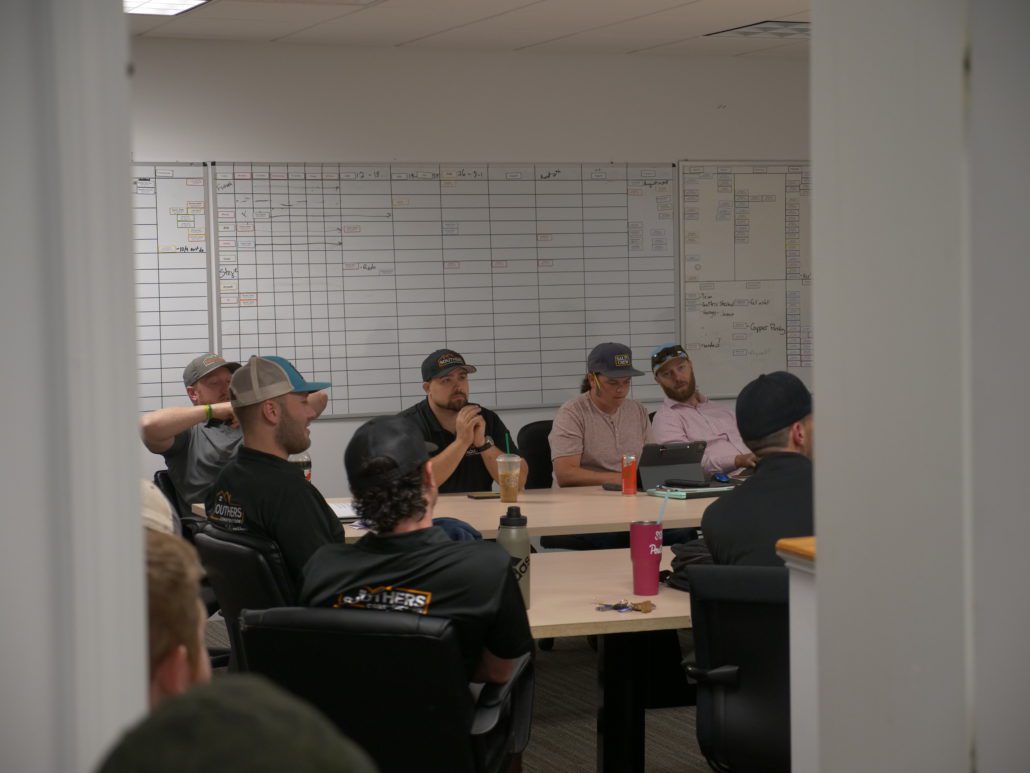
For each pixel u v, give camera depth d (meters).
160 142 5.40
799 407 2.56
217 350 5.53
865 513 1.42
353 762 0.60
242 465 2.84
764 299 6.22
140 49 5.35
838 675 1.48
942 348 1.27
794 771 1.83
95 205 1.12
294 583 2.79
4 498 1.09
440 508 3.96
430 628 2.00
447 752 2.07
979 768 1.28
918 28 1.29
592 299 5.98
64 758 1.11
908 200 1.32
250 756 0.57
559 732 3.81
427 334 5.78
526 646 2.20
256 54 5.48
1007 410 1.26
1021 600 1.28
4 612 1.09
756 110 6.15
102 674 1.13
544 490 4.42
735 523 2.50
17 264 1.10
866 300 1.39
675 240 6.08
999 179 1.24
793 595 1.81
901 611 1.36
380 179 5.67
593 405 4.71
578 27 5.25
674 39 5.57
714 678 2.32
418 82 5.70
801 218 6.26
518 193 5.86
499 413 5.90
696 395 4.92
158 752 0.58
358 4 4.72
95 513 1.12
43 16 1.10
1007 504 1.27
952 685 1.29
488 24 5.15
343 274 5.65
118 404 1.14
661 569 3.14
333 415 5.68
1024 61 1.24
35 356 1.10
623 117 5.98
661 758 3.57
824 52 1.44
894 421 1.35
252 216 5.53
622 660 2.93
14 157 1.09
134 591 1.15
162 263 5.45
